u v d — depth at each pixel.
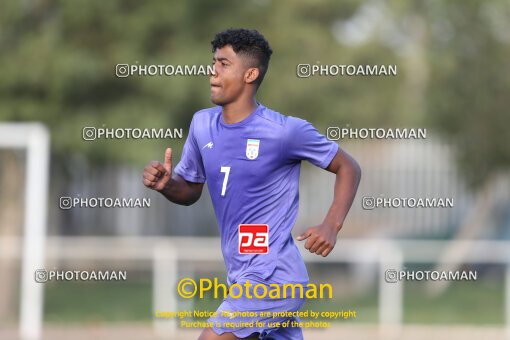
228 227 20.52
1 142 43.44
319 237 19.56
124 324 45.41
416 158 60.75
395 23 57.19
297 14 53.84
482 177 61.41
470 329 44.84
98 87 52.44
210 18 52.56
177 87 50.81
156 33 52.25
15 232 55.50
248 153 20.05
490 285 59.34
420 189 60.97
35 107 51.75
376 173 60.44
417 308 53.28
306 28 53.19
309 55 53.28
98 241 50.34
